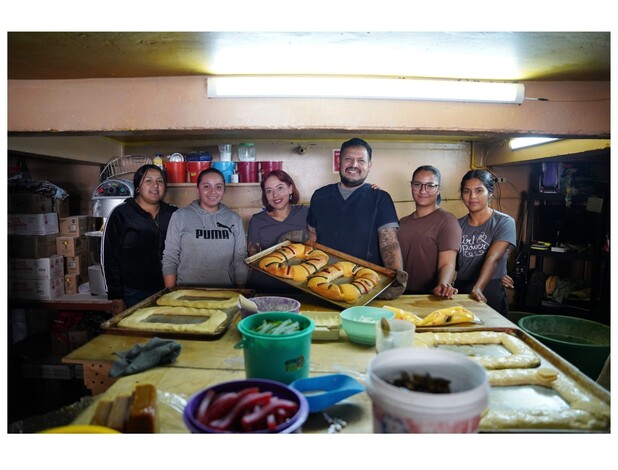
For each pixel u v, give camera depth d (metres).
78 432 0.94
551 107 2.19
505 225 3.28
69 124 2.17
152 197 3.46
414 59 1.88
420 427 0.85
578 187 3.71
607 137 2.23
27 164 4.06
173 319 2.17
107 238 3.40
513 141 3.82
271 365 1.30
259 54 1.82
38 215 3.41
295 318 1.50
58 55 1.81
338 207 3.27
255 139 4.21
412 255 3.38
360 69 2.02
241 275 3.20
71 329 3.54
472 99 2.14
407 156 4.33
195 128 2.17
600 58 1.83
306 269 2.54
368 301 2.31
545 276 4.06
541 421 1.21
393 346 1.55
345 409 1.27
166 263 3.16
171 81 2.14
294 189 3.51
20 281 3.44
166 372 1.54
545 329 2.86
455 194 4.39
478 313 2.29
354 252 3.22
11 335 3.92
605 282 3.67
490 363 1.59
